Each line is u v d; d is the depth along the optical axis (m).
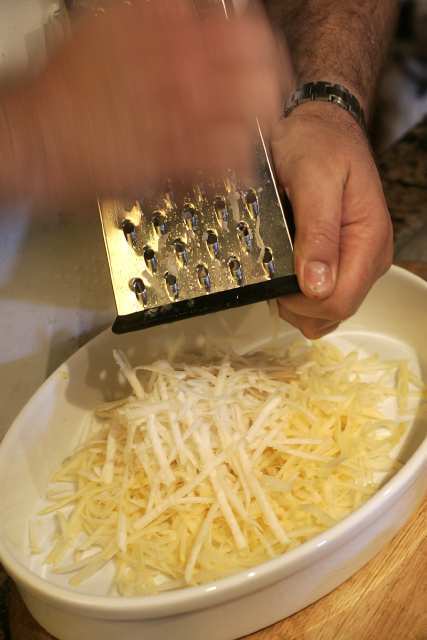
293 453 0.85
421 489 0.78
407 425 0.91
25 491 0.88
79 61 0.71
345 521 0.68
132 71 0.71
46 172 0.71
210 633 0.69
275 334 1.03
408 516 0.78
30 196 0.73
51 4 0.89
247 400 0.91
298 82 1.04
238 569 0.75
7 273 1.05
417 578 0.75
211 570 0.74
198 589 0.63
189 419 0.86
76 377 0.98
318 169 0.81
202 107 0.73
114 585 0.78
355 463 0.84
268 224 0.77
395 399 0.96
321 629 0.72
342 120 0.91
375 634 0.71
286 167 0.85
